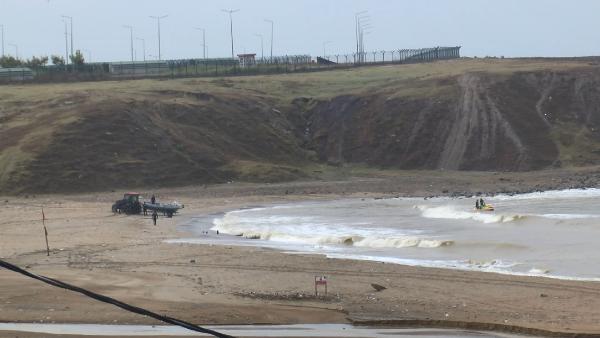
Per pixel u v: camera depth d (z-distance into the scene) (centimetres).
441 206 10925
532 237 7331
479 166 17375
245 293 4728
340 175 17188
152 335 3775
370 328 3928
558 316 4038
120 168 15512
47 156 15238
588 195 12188
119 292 4800
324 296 4609
